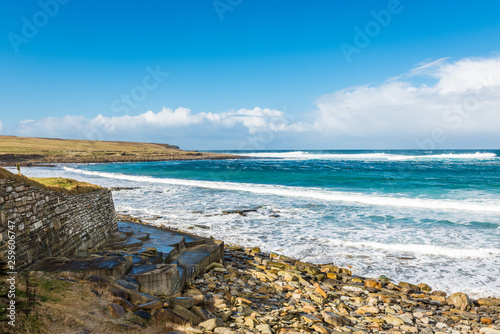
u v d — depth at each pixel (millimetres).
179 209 26234
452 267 13664
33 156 108500
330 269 13555
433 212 23953
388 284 12133
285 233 19125
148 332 6023
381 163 89750
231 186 40906
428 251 15492
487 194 32062
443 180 45531
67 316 5680
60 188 10680
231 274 11859
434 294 11391
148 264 9805
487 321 9320
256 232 19391
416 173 57969
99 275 8164
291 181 47781
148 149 199625
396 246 16234
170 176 59906
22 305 5684
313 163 100312
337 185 41656
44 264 8484
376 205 27094
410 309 10273
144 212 24984
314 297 10359
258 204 28297
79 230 11383
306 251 15984
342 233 18906
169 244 12883
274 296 10391
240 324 7648
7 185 7781
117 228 14875
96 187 13461
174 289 9023
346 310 9648
